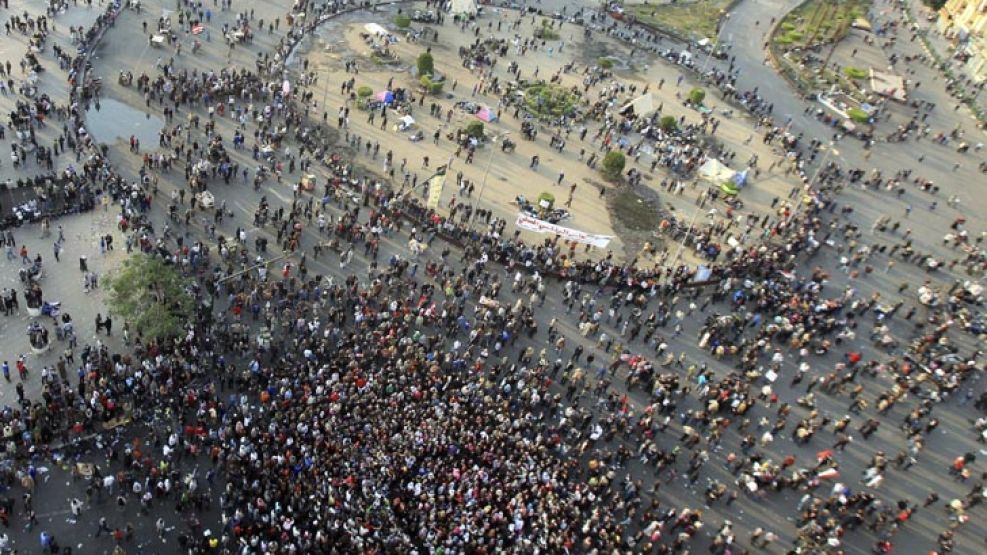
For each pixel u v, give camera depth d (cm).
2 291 5444
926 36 13438
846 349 6662
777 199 8462
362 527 4178
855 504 5222
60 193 6238
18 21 8262
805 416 5941
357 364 5106
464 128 8494
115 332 5347
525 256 6756
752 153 9281
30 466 4334
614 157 8156
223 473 4553
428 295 6116
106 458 4547
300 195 6975
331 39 9719
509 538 4356
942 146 10319
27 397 4816
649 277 6775
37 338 5025
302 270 5959
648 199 8125
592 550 4347
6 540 4000
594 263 7025
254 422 4731
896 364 6506
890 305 7300
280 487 4322
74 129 7038
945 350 6750
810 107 10619
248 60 8875
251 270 5941
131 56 8369
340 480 4403
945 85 11938
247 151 7350
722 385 5856
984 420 6138
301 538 4106
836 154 9669
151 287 5044
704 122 9444
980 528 5397
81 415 4644
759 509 5191
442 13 11056
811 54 12081
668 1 13200
